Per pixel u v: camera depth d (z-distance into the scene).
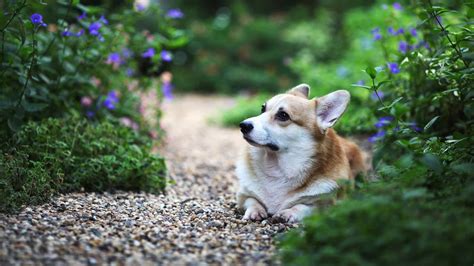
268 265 3.59
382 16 10.35
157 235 4.12
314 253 3.50
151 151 7.43
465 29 4.77
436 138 4.75
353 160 5.61
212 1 23.20
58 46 6.46
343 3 19.16
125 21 7.15
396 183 3.97
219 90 18.27
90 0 10.36
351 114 7.95
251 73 18.41
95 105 6.89
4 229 3.99
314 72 12.05
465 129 5.23
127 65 7.77
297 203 4.88
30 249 3.63
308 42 18.86
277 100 4.95
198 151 8.84
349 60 12.13
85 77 6.65
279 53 19.23
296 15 21.27
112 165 5.73
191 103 15.87
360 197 3.80
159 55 7.53
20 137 5.43
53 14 7.54
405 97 6.08
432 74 5.38
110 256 3.61
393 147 5.72
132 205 5.12
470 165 4.02
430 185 4.18
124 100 7.74
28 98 6.03
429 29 5.79
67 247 3.72
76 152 5.73
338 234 3.42
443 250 3.06
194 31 20.11
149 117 8.40
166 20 7.59
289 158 4.85
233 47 19.75
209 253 3.79
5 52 5.74
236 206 5.34
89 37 6.36
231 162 8.07
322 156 4.88
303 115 4.84
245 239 4.16
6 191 4.56
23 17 5.66
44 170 5.05
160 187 5.97
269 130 4.79
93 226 4.29
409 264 3.08
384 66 6.12
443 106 5.78
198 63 19.14
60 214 4.57
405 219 3.38
